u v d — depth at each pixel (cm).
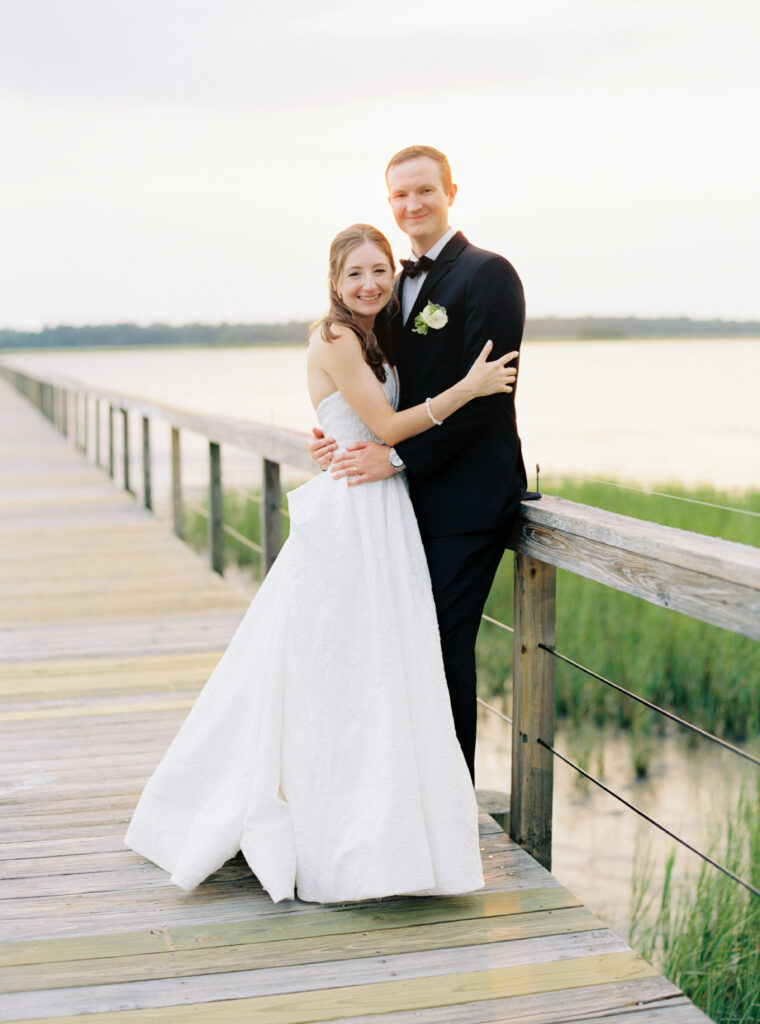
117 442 2483
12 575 591
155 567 616
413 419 228
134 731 336
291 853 223
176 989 191
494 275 227
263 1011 184
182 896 228
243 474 1691
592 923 215
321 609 225
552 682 254
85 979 194
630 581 198
